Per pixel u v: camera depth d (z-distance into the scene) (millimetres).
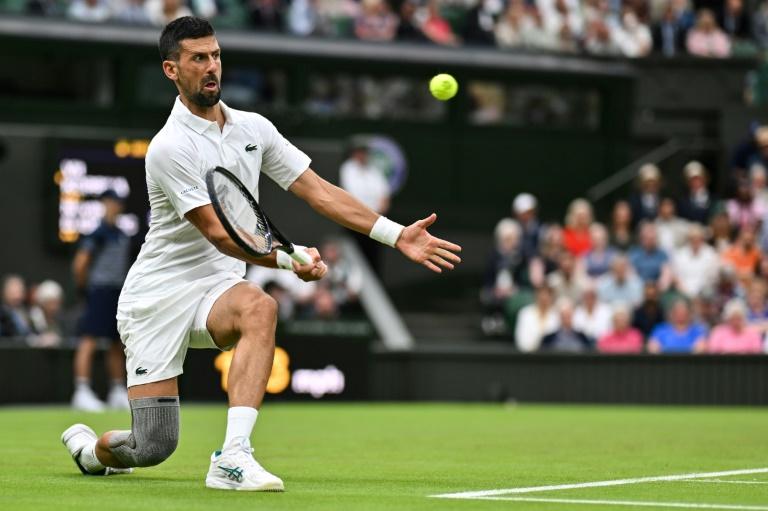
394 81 46344
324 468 17406
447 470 17219
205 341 14172
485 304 41906
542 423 28906
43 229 38688
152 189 14086
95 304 32906
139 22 44031
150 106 42188
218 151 14008
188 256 14117
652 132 50500
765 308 38031
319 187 14625
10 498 13055
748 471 17250
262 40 44250
